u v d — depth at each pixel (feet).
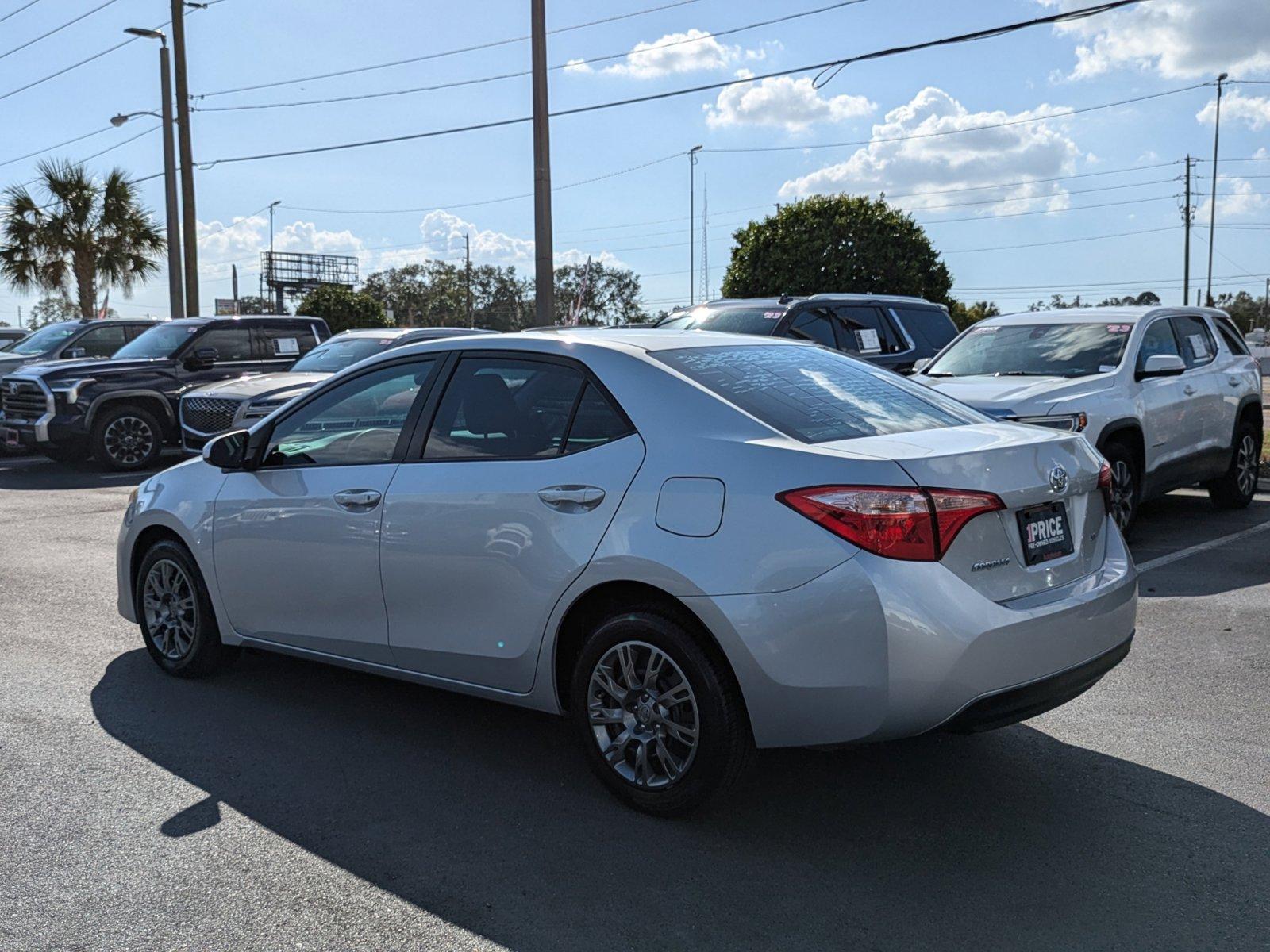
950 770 13.64
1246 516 32.09
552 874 11.04
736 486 11.44
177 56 80.89
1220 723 15.16
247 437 16.21
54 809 12.64
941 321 42.83
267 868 11.20
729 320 38.88
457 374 14.30
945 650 10.68
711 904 10.43
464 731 15.23
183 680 17.57
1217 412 30.81
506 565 13.00
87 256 95.91
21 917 10.24
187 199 82.53
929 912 10.25
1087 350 28.48
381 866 11.25
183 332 49.47
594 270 263.49
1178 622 20.27
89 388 45.57
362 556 14.51
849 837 11.84
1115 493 26.53
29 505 37.06
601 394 12.90
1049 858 11.30
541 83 51.19
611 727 12.68
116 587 24.12
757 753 14.24
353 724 15.49
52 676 17.76
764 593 11.07
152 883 10.89
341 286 193.98
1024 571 11.66
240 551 16.12
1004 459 11.67
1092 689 16.62
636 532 11.92
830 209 126.41
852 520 10.84
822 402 12.92
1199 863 11.18
